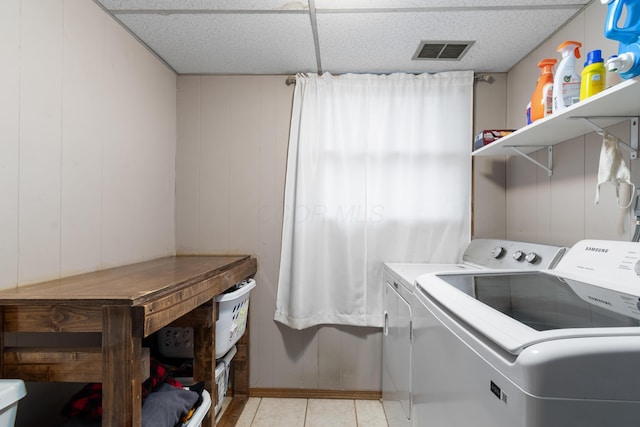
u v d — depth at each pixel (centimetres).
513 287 103
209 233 218
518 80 198
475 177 212
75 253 132
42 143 117
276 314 211
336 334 213
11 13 105
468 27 162
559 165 161
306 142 209
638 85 90
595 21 140
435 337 100
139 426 90
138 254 176
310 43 179
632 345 56
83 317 89
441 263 206
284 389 214
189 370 168
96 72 144
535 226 180
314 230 208
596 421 55
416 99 207
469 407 77
